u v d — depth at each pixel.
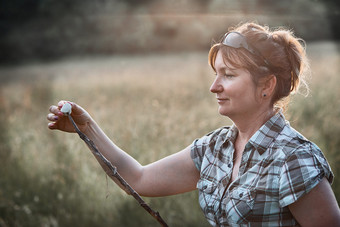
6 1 45.19
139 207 4.55
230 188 1.76
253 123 1.81
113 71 22.59
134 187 2.11
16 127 7.60
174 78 14.94
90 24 46.81
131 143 5.45
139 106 8.49
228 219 1.73
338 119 6.44
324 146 5.19
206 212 1.87
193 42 46.81
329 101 7.89
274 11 32.69
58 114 1.97
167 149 5.30
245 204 1.68
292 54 1.78
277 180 1.64
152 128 6.08
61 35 45.56
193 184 2.08
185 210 4.41
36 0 45.75
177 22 47.22
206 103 8.27
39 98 11.96
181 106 8.04
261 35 1.74
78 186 4.84
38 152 5.76
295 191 1.58
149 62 29.42
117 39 46.88
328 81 10.40
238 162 1.82
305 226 1.62
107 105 9.01
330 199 1.59
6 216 4.36
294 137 1.72
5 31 44.66
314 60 17.16
